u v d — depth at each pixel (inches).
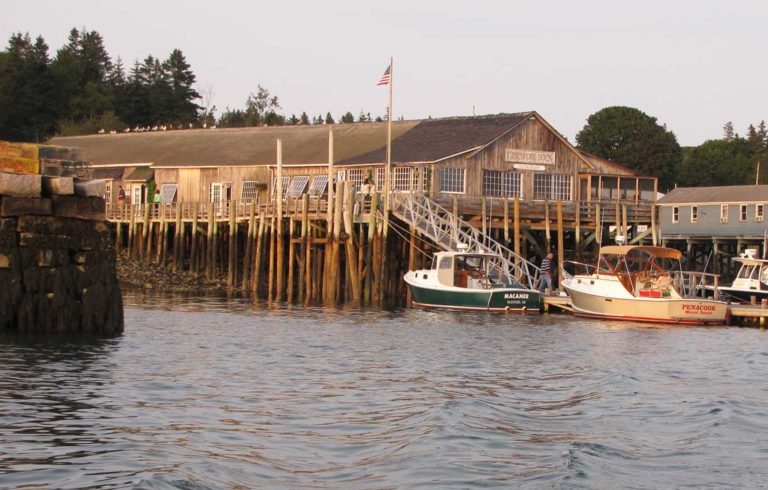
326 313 1815.9
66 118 4594.0
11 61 4429.1
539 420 854.5
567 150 2539.4
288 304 2007.9
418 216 2048.5
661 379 1122.7
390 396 952.3
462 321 1723.7
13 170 1214.9
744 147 4963.1
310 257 2201.0
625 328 1684.3
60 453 685.9
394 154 2417.6
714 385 1084.5
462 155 2364.7
